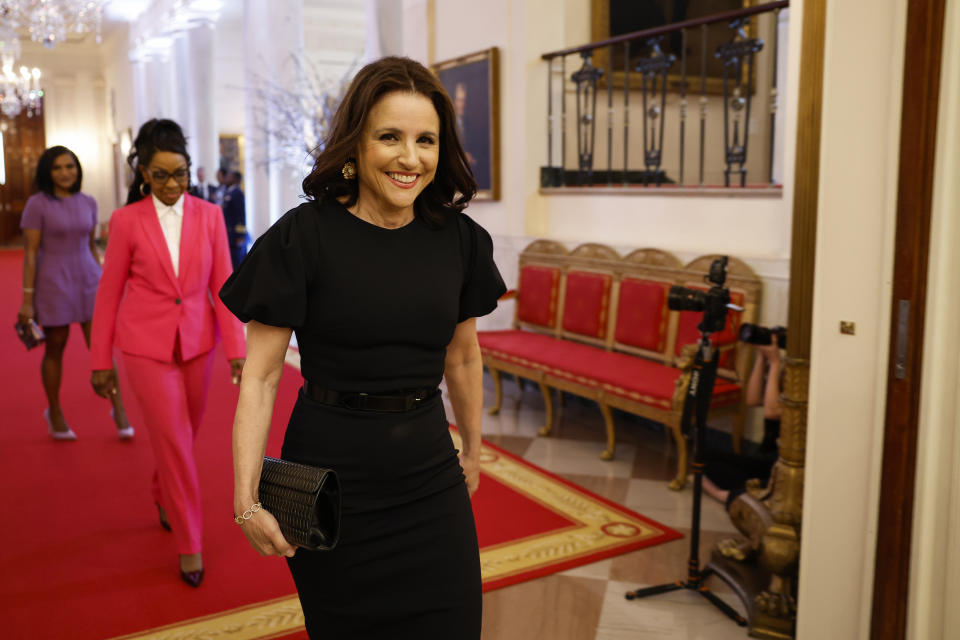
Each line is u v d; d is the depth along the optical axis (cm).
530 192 674
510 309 687
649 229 586
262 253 172
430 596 182
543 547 364
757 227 505
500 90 688
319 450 177
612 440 487
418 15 803
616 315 554
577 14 673
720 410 452
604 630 297
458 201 190
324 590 181
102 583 329
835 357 240
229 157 1792
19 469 464
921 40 210
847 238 234
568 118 683
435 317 180
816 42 274
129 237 323
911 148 214
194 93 1405
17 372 715
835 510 243
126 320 324
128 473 460
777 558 289
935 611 221
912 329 217
